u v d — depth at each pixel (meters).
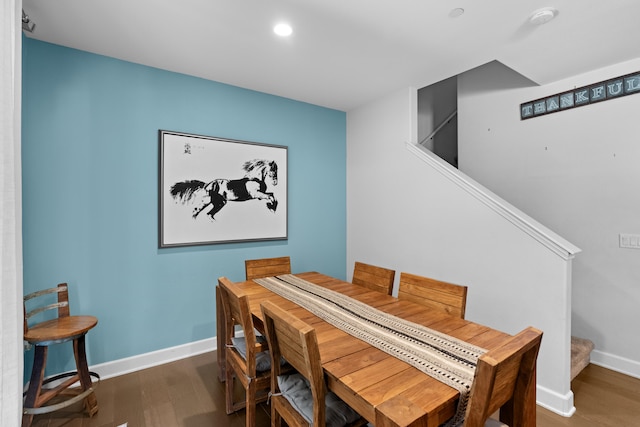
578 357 2.32
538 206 2.85
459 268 2.55
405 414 0.82
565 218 2.69
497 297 2.29
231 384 1.94
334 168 3.66
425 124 4.38
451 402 0.98
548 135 2.78
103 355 2.35
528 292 2.12
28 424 1.65
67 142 2.21
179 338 2.67
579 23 1.89
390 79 2.80
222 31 2.03
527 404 1.14
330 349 1.30
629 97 2.36
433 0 1.71
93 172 2.30
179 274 2.66
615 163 2.43
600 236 2.52
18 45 1.40
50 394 1.74
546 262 2.02
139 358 2.48
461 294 1.70
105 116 2.35
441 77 2.76
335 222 3.67
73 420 1.87
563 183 2.70
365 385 1.04
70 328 1.81
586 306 2.61
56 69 2.17
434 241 2.76
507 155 3.05
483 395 0.86
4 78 1.14
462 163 3.42
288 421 1.34
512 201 3.01
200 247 2.77
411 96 2.97
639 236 2.35
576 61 2.38
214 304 2.83
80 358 1.86
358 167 3.58
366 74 2.70
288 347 1.29
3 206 1.12
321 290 2.18
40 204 2.11
